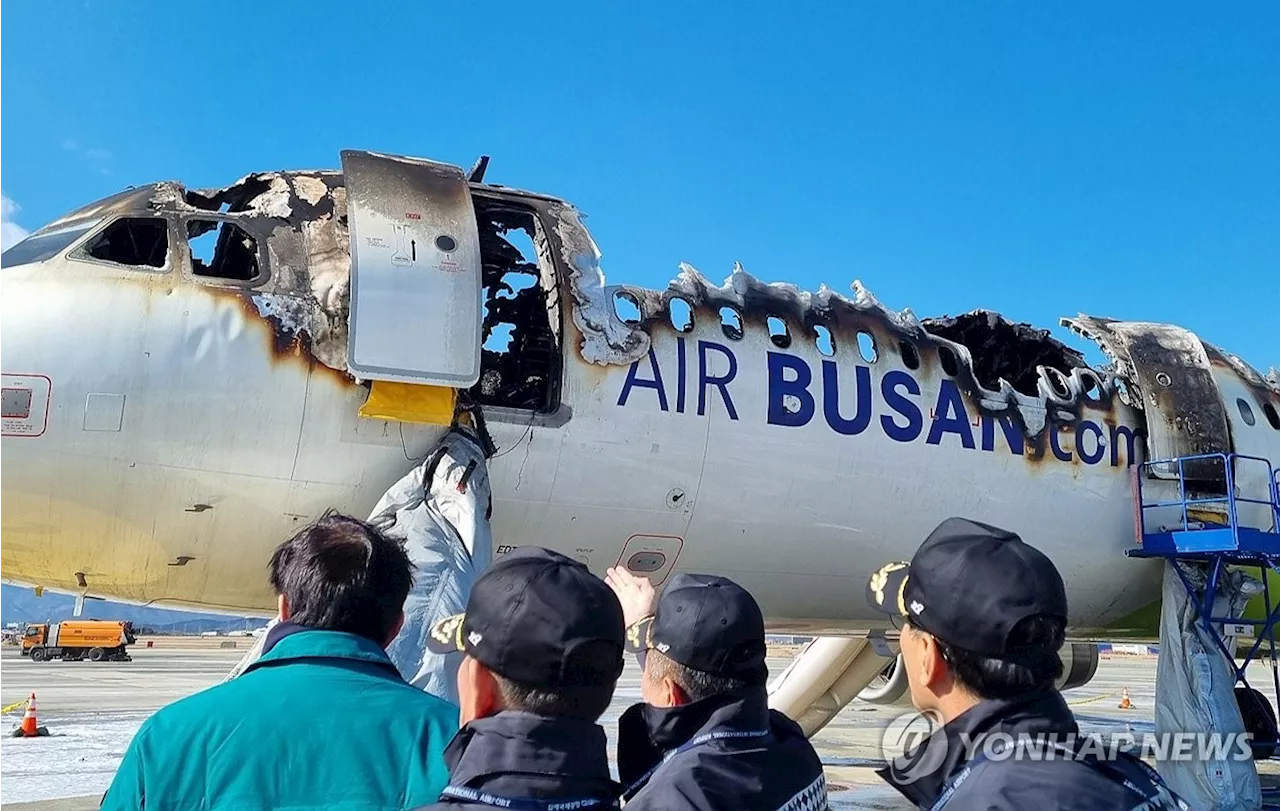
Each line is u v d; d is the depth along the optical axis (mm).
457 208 8070
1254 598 12227
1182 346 11703
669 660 3016
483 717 2545
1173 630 10773
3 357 6852
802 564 9398
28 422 6828
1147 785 2389
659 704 3088
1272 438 11742
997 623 2445
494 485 8016
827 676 13508
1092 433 10742
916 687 2723
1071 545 10562
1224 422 11305
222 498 7320
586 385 8281
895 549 9594
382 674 2941
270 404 7297
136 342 7082
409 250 7633
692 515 8695
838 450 9203
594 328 8398
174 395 7094
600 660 2492
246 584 7984
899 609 2963
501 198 8680
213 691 2811
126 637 59969
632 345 8516
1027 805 2230
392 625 3145
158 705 25953
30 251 7445
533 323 9242
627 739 3262
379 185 7969
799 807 2928
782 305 9523
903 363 9875
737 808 2760
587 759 2439
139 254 7957
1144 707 30000
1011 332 12344
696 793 2717
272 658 2906
